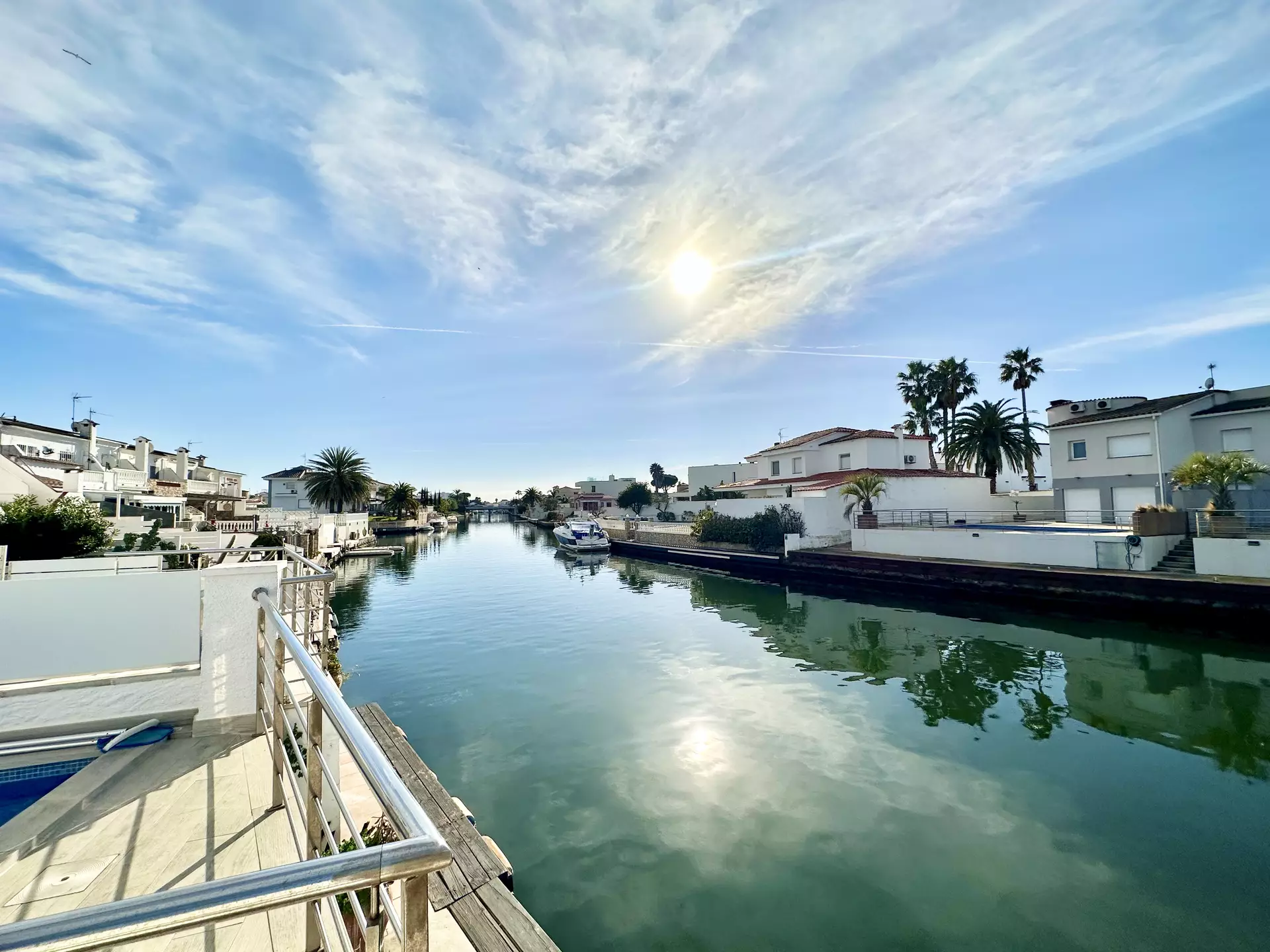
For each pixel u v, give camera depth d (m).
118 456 41.81
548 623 18.97
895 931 5.30
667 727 10.00
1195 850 6.45
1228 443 24.81
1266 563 16.86
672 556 37.53
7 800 4.06
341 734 1.76
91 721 4.34
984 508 34.72
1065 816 7.12
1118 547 19.28
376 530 67.94
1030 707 10.88
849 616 19.77
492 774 8.29
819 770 8.37
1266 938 5.20
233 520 36.41
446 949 3.86
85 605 4.49
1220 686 11.94
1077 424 28.20
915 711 10.72
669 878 6.02
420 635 17.33
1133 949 5.09
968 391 45.84
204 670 4.57
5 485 19.56
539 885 5.93
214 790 3.71
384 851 1.26
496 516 146.12
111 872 2.89
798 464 43.69
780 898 5.72
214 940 2.47
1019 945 5.14
